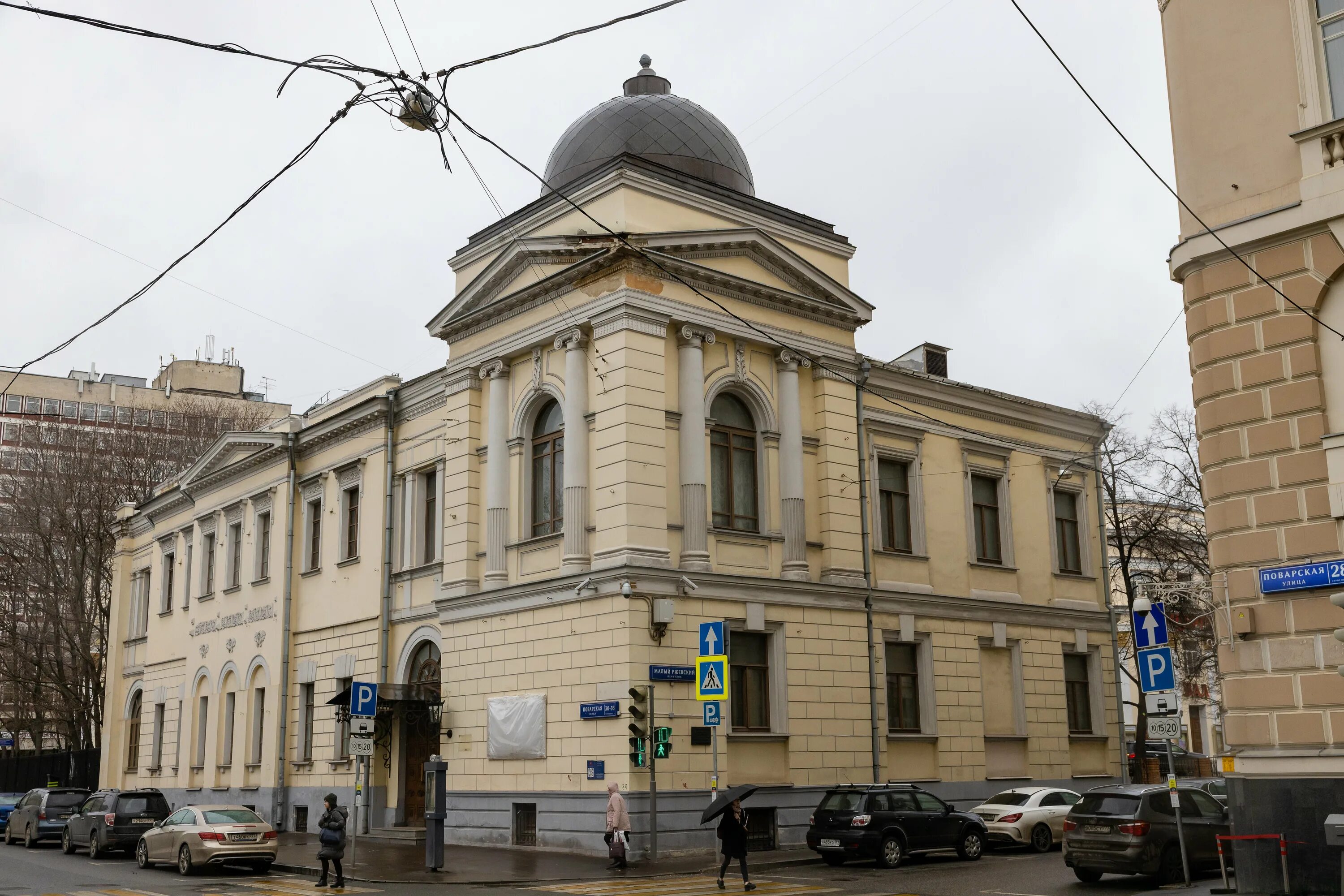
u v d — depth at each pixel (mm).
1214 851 19391
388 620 32531
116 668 49375
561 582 25797
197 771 41219
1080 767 33844
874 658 28984
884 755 28516
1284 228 15836
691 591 25297
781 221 29375
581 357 26672
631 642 24141
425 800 29719
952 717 30594
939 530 31859
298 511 37594
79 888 20859
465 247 30672
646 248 26016
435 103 14672
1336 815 12766
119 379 99125
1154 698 18000
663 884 20016
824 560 28469
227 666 40000
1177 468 41312
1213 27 16984
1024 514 34438
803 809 26359
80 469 55469
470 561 28859
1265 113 16297
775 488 27969
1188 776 53312
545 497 27719
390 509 33188
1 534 54906
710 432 27156
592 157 29125
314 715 35062
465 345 30062
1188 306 16938
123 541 50812
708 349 27281
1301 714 15070
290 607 36625
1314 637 15094
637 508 24984
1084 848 19188
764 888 19234
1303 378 15617
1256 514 15820
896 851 22688
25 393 90188
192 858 23719
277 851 26203
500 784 26891
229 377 88438
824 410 29203
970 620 31828
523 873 21750
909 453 31594
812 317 29422
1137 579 41656
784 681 26734
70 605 53250
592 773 24469
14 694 59469
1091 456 36875
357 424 34938
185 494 44688
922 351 34281
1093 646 35188
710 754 24938
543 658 26203
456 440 29891
